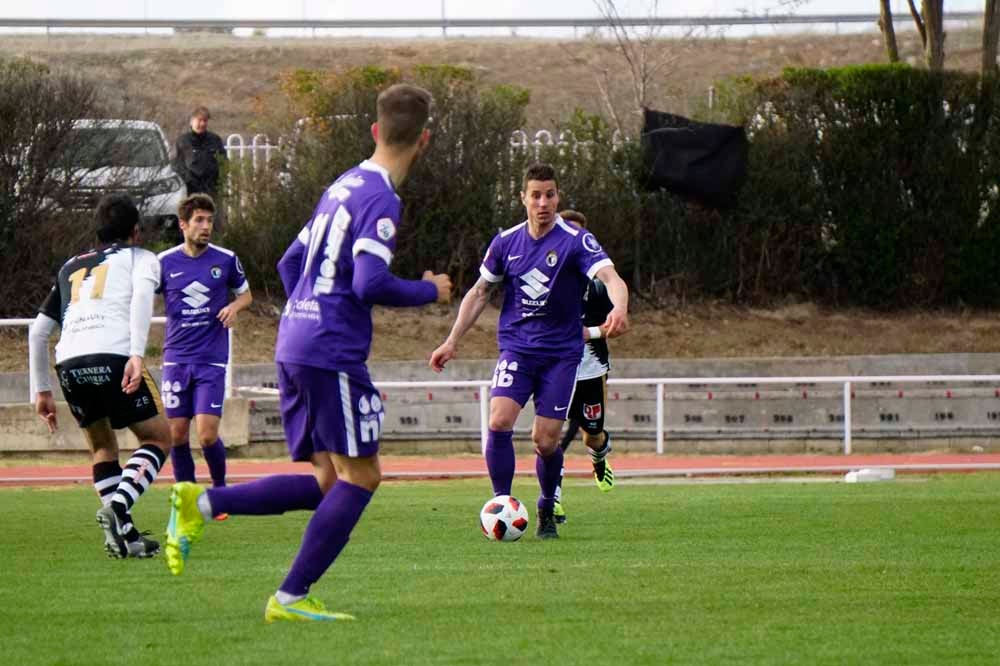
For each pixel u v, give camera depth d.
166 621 16.97
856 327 69.31
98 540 26.67
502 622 16.83
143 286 23.11
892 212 69.81
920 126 69.25
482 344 65.69
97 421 23.92
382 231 15.78
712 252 69.81
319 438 16.36
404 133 16.33
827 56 112.88
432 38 129.62
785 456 54.75
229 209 65.75
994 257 70.50
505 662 14.43
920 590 19.59
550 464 27.06
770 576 21.02
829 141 69.12
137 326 22.95
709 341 67.38
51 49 121.50
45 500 36.56
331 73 70.31
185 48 123.31
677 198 69.00
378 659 14.55
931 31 78.12
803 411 57.19
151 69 117.62
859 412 57.19
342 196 16.14
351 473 16.59
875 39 113.50
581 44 123.19
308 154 65.69
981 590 19.59
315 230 16.27
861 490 38.84
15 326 59.66
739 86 70.44
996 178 69.81
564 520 29.98
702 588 19.73
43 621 17.05
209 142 65.56
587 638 15.81
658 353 66.38
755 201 69.19
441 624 16.66
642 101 74.75
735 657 14.77
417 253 66.56
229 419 52.12
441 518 31.22
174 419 32.47
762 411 57.03
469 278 67.69
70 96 60.09
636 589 19.62
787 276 70.50
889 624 16.83
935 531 27.88
